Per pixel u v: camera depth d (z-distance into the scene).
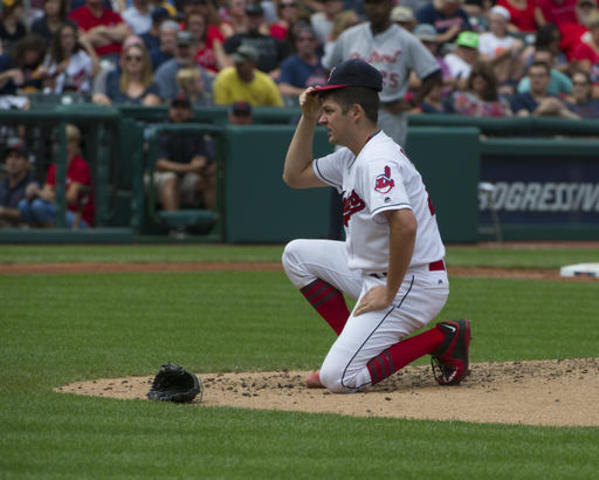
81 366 18.78
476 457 12.46
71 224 43.06
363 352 16.39
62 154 42.16
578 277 35.44
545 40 53.81
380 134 16.61
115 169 43.91
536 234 48.00
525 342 22.47
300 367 19.25
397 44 34.19
